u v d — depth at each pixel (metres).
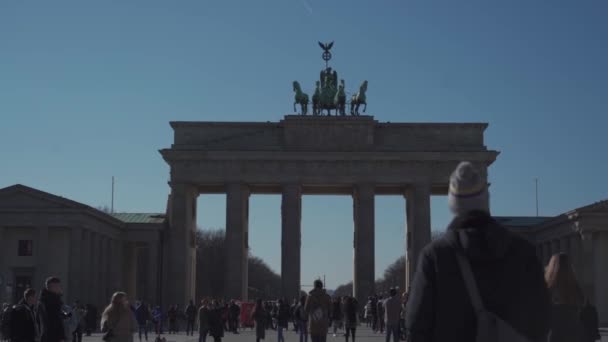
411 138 158.62
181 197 157.25
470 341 12.30
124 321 40.25
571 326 20.88
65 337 39.03
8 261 138.25
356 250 156.50
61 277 139.12
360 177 157.12
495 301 12.23
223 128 159.75
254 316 80.31
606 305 138.88
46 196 137.12
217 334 70.56
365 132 158.25
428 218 155.25
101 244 149.88
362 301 153.75
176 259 156.38
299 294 155.00
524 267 12.38
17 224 136.88
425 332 12.52
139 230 159.62
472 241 12.44
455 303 12.35
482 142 158.75
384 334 106.56
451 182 13.24
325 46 165.38
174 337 108.25
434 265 12.62
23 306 39.22
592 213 137.12
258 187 164.50
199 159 157.50
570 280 21.25
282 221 156.38
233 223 156.38
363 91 161.25
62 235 140.38
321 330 52.78
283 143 158.88
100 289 149.25
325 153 156.88
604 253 140.00
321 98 161.88
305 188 165.88
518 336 12.10
